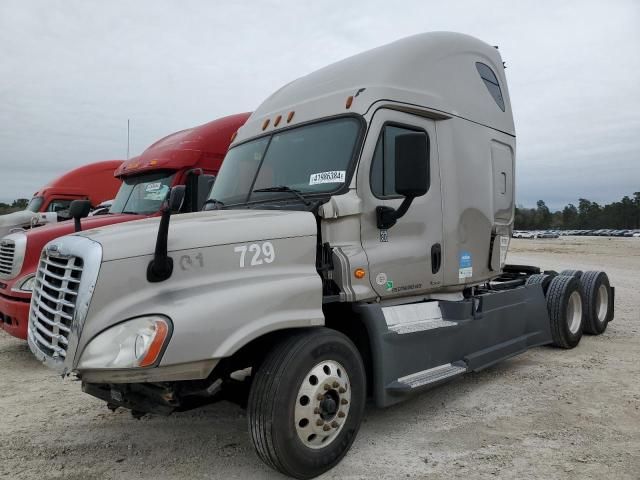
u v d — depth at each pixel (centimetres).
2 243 680
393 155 473
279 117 522
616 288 1370
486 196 586
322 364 369
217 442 430
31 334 370
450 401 518
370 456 398
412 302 505
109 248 322
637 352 703
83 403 522
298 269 388
